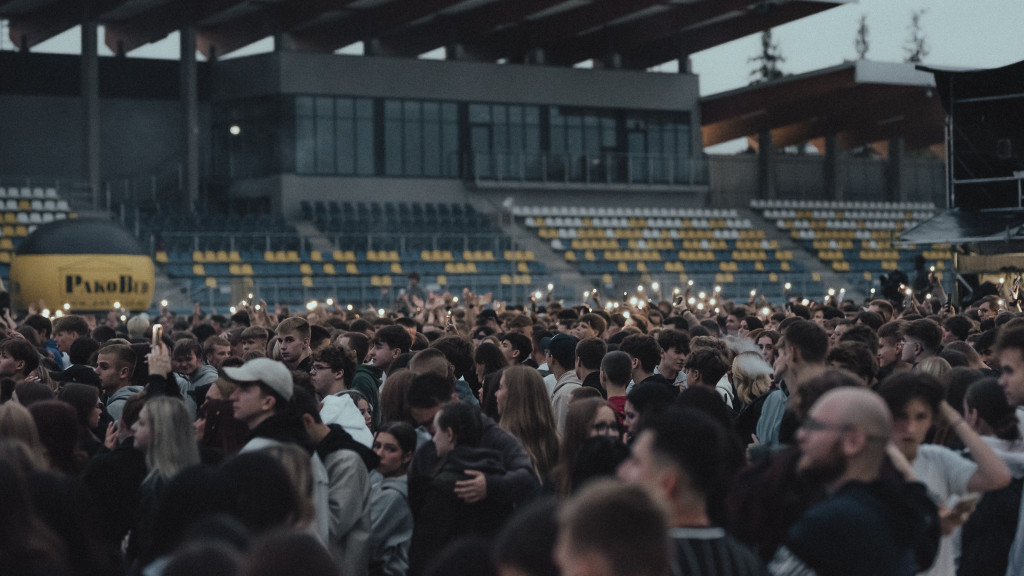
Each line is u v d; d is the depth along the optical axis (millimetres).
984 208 22594
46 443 5676
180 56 43469
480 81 47406
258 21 45344
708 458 3730
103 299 26625
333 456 6316
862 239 53094
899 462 4398
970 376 6328
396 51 49344
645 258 47906
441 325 15562
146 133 46500
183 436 5652
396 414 7449
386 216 44812
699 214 50906
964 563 5762
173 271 39219
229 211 45562
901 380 5039
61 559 3795
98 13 41844
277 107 44312
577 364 8648
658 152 50781
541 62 49156
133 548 5609
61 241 26531
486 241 44969
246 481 4266
